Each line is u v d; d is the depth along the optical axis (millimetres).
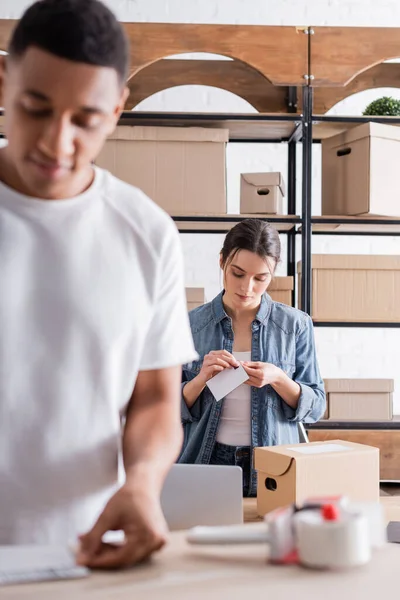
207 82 3576
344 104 4125
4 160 965
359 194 3129
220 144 3115
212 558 810
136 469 868
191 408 2311
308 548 775
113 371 976
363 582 736
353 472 1722
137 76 3553
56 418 948
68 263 951
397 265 3205
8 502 959
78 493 976
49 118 780
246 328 2430
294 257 3641
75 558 792
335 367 4059
